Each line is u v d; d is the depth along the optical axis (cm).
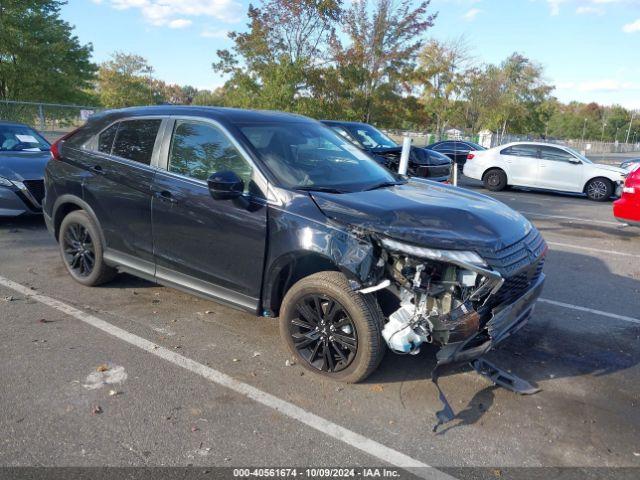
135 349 403
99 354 393
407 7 2345
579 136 11188
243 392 348
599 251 786
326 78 2177
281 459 284
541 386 372
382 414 329
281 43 2145
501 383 362
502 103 5003
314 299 359
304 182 387
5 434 295
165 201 429
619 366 407
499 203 422
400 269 330
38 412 317
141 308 483
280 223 363
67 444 289
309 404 337
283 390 352
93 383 352
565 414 338
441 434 312
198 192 409
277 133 430
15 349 394
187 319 463
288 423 316
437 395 354
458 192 434
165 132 447
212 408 329
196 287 427
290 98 2112
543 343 444
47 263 609
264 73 2139
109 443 291
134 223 460
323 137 464
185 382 358
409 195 393
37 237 725
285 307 373
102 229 492
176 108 454
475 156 1616
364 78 2331
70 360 382
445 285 323
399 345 327
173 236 430
